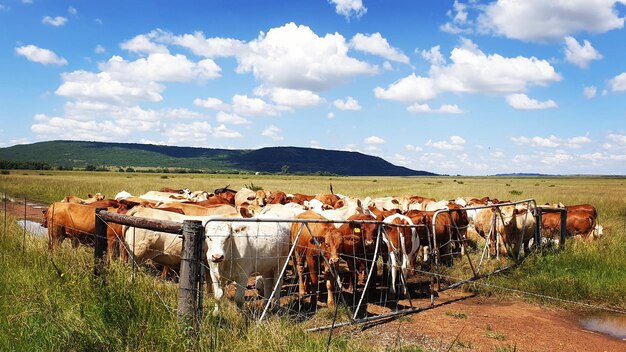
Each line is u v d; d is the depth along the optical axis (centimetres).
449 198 3638
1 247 948
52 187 3584
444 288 1065
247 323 661
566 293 1016
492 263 1283
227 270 759
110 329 573
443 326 810
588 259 1216
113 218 729
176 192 2231
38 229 1480
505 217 1322
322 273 995
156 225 640
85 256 841
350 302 941
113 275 691
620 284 1038
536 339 762
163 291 693
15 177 5709
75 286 667
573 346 738
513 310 928
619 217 2366
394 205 1844
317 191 4512
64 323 581
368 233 938
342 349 637
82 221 1099
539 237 1393
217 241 718
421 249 1257
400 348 662
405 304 945
